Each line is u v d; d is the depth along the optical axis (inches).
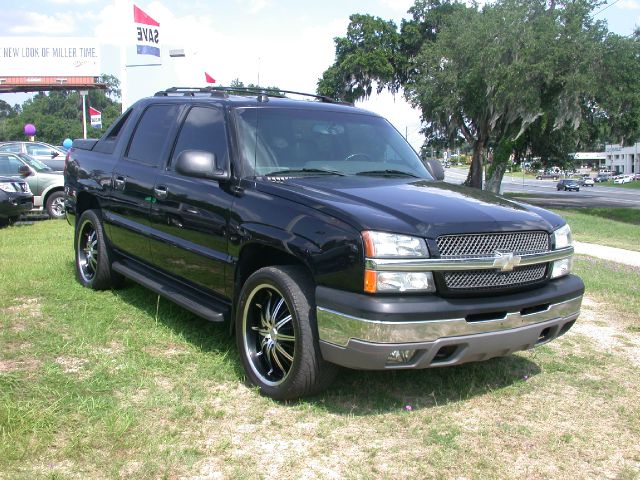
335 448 129.2
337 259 134.9
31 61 1911.9
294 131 183.9
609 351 207.5
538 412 153.4
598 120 1327.5
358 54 1948.8
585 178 3764.8
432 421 144.3
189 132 196.1
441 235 137.3
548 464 127.4
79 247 259.0
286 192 153.9
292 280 144.6
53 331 193.9
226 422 138.4
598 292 302.7
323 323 136.9
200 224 175.2
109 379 157.4
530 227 152.0
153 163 208.2
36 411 134.6
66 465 117.0
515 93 1197.7
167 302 231.5
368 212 139.4
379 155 193.8
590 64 1175.6
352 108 211.9
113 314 214.5
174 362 171.0
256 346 158.4
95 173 243.3
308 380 143.3
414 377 169.6
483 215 147.9
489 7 1315.2
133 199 212.4
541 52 1179.9
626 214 1222.9
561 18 1217.4
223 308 171.2
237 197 163.9
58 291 244.2
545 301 151.9
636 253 521.0
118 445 124.2
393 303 130.4
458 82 1364.4
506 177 5541.3
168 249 193.5
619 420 150.6
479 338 139.3
